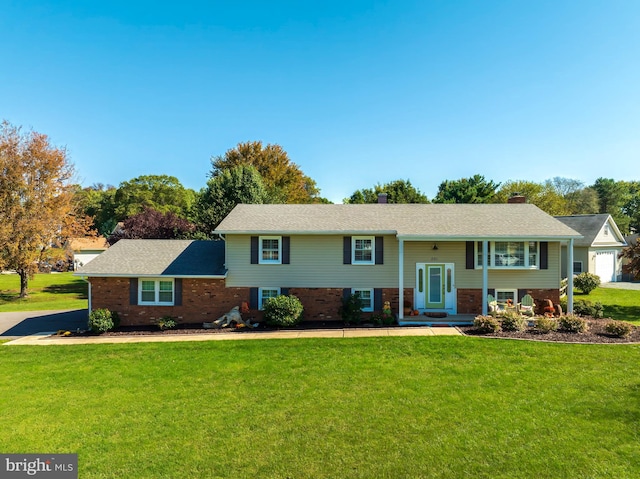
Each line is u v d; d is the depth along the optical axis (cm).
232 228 1914
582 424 825
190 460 736
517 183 5691
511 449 741
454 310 1936
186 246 2195
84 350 1529
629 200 7600
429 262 1941
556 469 678
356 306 1841
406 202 4784
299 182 5125
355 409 926
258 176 3666
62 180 3491
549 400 941
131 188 6712
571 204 6956
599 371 1117
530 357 1250
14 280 4462
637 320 1872
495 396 972
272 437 810
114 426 878
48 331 1939
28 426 886
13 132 3259
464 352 1316
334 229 1902
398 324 1797
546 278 1914
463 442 770
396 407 929
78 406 991
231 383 1121
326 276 1950
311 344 1490
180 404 987
